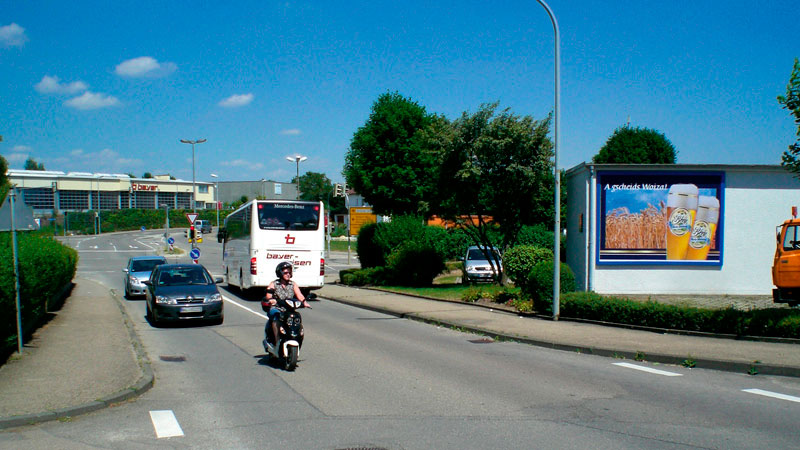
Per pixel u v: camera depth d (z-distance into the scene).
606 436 5.94
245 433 6.21
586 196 19.77
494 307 17.28
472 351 11.23
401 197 28.89
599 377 8.80
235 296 24.42
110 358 9.98
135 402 7.57
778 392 7.77
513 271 17.31
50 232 20.05
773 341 10.73
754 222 19.66
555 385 8.30
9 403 7.14
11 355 10.17
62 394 7.59
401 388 8.20
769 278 19.58
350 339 12.80
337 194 34.03
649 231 19.66
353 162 29.64
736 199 19.67
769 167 19.48
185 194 108.44
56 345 11.27
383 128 28.11
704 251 19.64
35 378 8.48
